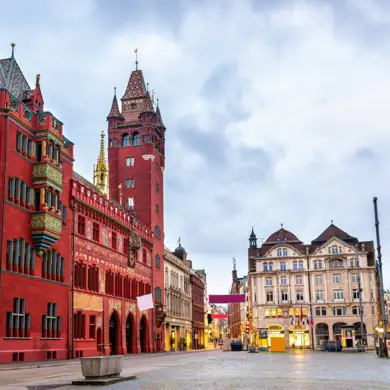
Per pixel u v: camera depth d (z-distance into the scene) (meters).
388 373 28.62
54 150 50.62
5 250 42.81
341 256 121.12
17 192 45.38
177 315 102.31
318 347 117.44
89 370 20.64
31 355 45.50
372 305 118.06
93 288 60.38
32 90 53.16
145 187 87.56
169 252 98.81
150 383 21.89
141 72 96.50
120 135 90.75
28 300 45.81
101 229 64.00
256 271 125.31
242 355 65.19
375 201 50.41
